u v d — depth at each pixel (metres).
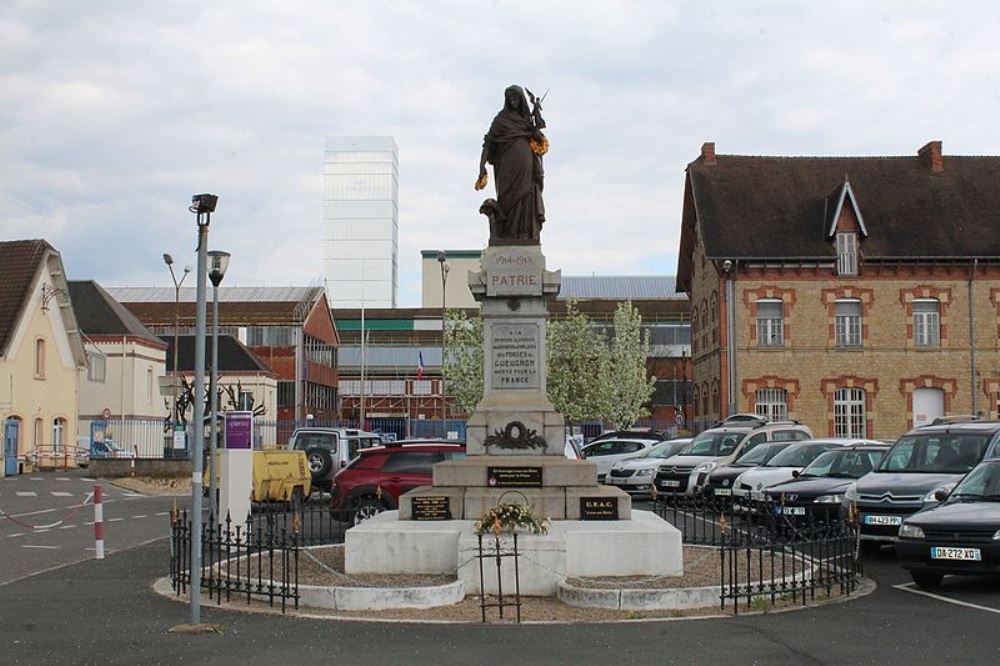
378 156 159.88
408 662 9.66
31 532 23.19
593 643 10.58
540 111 17.44
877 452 21.91
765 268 48.97
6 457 47.06
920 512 15.11
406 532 14.35
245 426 20.25
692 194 53.75
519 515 13.55
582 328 63.84
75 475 45.81
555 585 13.34
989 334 48.97
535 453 16.33
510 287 16.75
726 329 48.72
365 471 22.02
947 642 10.65
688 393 80.75
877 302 49.03
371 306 157.75
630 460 33.97
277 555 16.88
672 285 99.75
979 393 48.75
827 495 20.12
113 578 15.56
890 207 50.81
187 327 74.06
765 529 16.75
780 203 50.91
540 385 16.64
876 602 13.30
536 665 9.54
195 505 11.61
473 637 10.91
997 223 50.06
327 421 73.88
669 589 12.69
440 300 108.62
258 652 10.15
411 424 71.94
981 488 15.54
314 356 78.00
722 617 12.09
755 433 29.30
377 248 158.62
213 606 12.81
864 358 48.75
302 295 81.38
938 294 49.09
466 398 60.03
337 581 13.70
